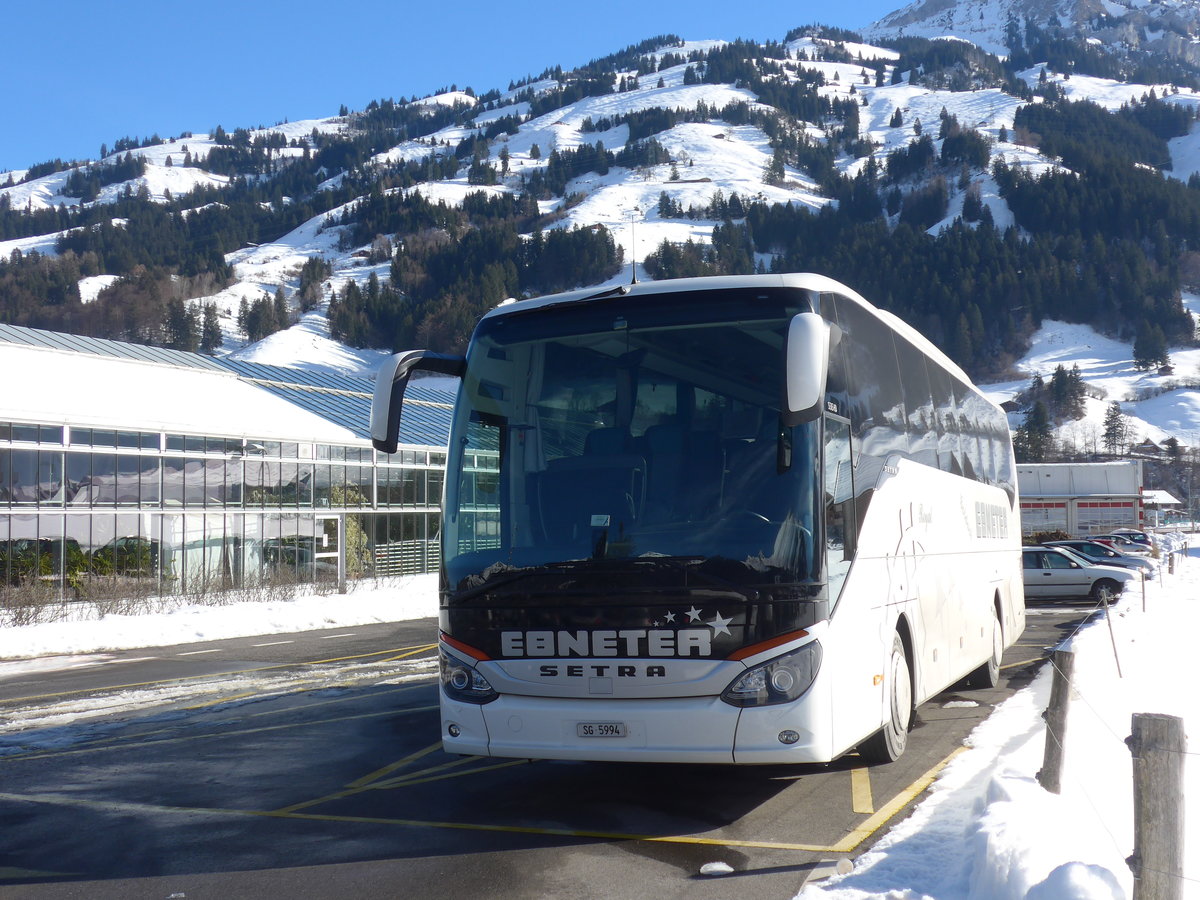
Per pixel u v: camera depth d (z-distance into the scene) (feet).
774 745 22.30
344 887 20.29
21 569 96.58
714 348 24.49
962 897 17.92
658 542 23.18
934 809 23.59
